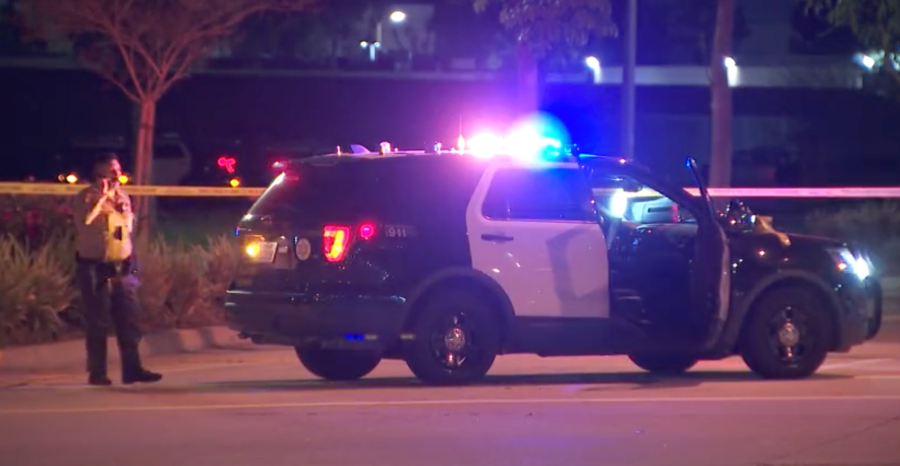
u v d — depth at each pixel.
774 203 139.62
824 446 31.88
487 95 172.00
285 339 39.62
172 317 57.91
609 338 41.28
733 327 42.09
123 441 32.22
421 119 177.62
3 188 60.09
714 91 90.12
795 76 172.62
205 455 30.67
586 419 35.25
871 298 43.72
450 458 30.36
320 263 39.12
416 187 40.34
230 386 42.06
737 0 167.00
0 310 50.25
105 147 171.75
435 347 40.06
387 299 39.09
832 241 43.56
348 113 179.00
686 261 42.12
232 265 61.22
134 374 42.91
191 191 67.81
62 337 53.16
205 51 85.81
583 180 41.62
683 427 34.19
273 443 32.03
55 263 55.62
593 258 41.16
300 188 40.59
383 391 40.31
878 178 181.25
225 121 179.88
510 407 37.16
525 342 40.78
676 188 41.41
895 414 36.16
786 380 42.84
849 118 182.75
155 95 85.44
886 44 74.06
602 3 69.25
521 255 40.50
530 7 69.25
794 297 42.53
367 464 29.77
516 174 41.19
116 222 41.97
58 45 112.62
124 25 81.25
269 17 98.25
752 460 30.34
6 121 177.62
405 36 176.50
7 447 31.45
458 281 40.03
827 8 92.19
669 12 152.00
